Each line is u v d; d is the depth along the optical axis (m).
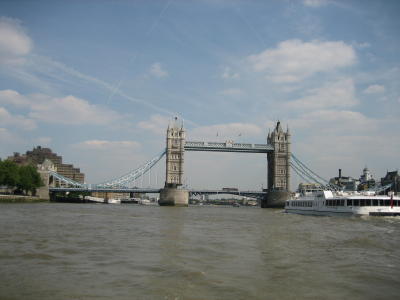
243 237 46.41
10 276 24.44
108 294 21.14
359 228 59.12
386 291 22.64
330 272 26.94
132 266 28.03
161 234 48.84
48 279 23.94
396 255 33.72
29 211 95.81
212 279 24.62
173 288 22.45
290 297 21.30
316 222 73.44
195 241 41.97
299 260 31.11
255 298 21.02
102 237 44.09
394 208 84.38
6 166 167.12
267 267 28.39
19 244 36.72
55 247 35.56
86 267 27.45
